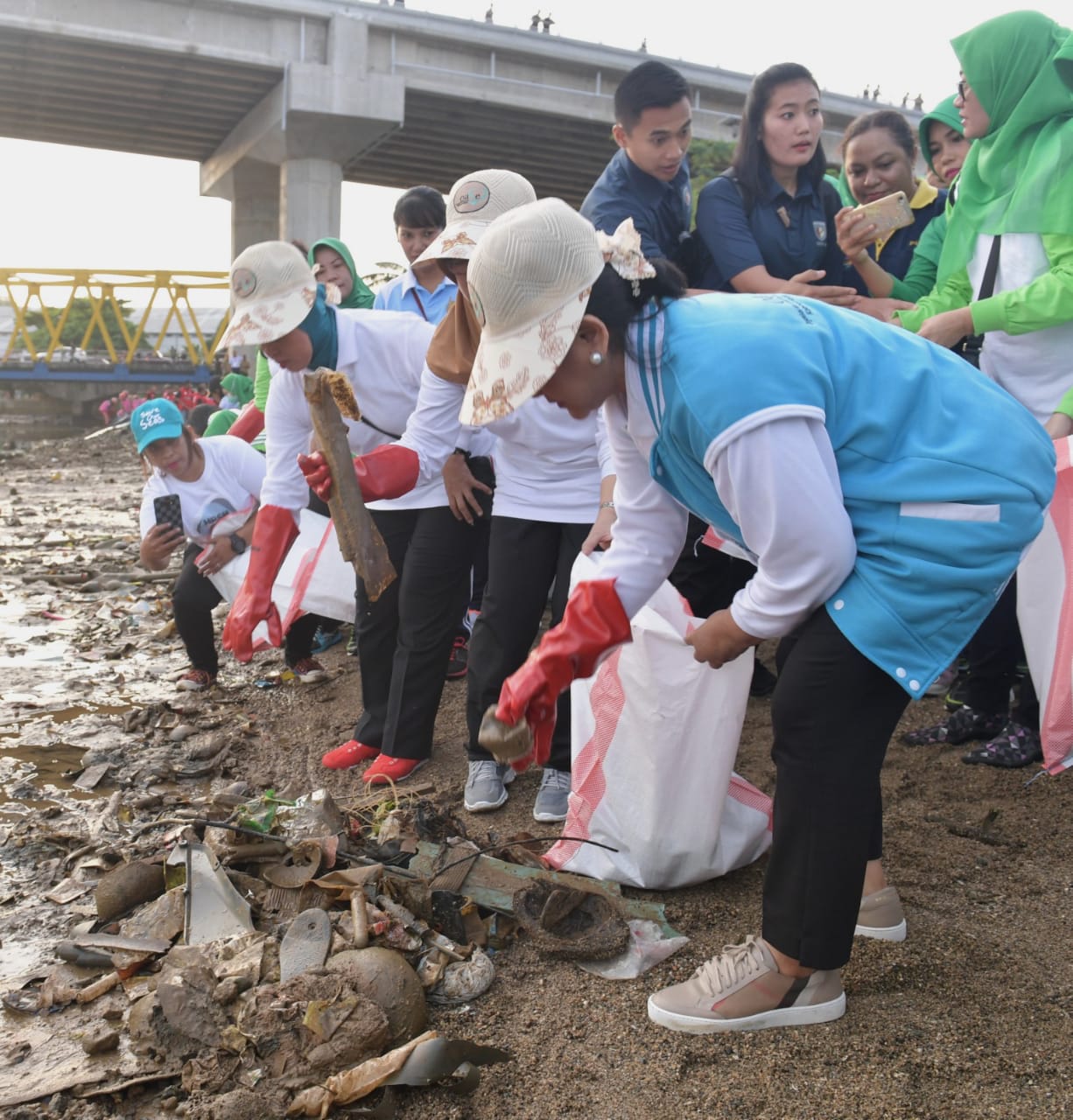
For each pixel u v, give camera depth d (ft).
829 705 6.75
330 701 15.43
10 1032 7.66
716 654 7.04
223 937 8.17
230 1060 7.06
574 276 6.07
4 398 134.41
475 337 10.02
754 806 9.63
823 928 7.06
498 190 10.04
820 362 6.42
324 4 87.61
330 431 9.07
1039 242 11.00
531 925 8.50
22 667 17.47
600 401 6.58
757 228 13.20
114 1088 6.95
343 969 7.45
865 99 103.35
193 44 86.28
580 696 9.52
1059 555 9.47
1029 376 11.43
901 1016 7.64
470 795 11.34
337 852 8.98
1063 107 10.83
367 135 92.32
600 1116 6.76
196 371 139.13
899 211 12.21
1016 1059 7.16
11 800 11.91
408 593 12.01
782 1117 6.70
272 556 11.15
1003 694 12.51
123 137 112.88
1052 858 9.94
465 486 11.50
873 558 6.61
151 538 15.19
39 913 9.37
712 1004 7.50
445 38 91.50
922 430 6.64
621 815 9.31
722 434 6.14
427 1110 6.79
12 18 81.61
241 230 116.16
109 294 139.03
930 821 10.75
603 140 106.01
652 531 7.48
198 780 12.56
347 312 11.61
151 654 18.31
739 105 100.68
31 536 33.58
